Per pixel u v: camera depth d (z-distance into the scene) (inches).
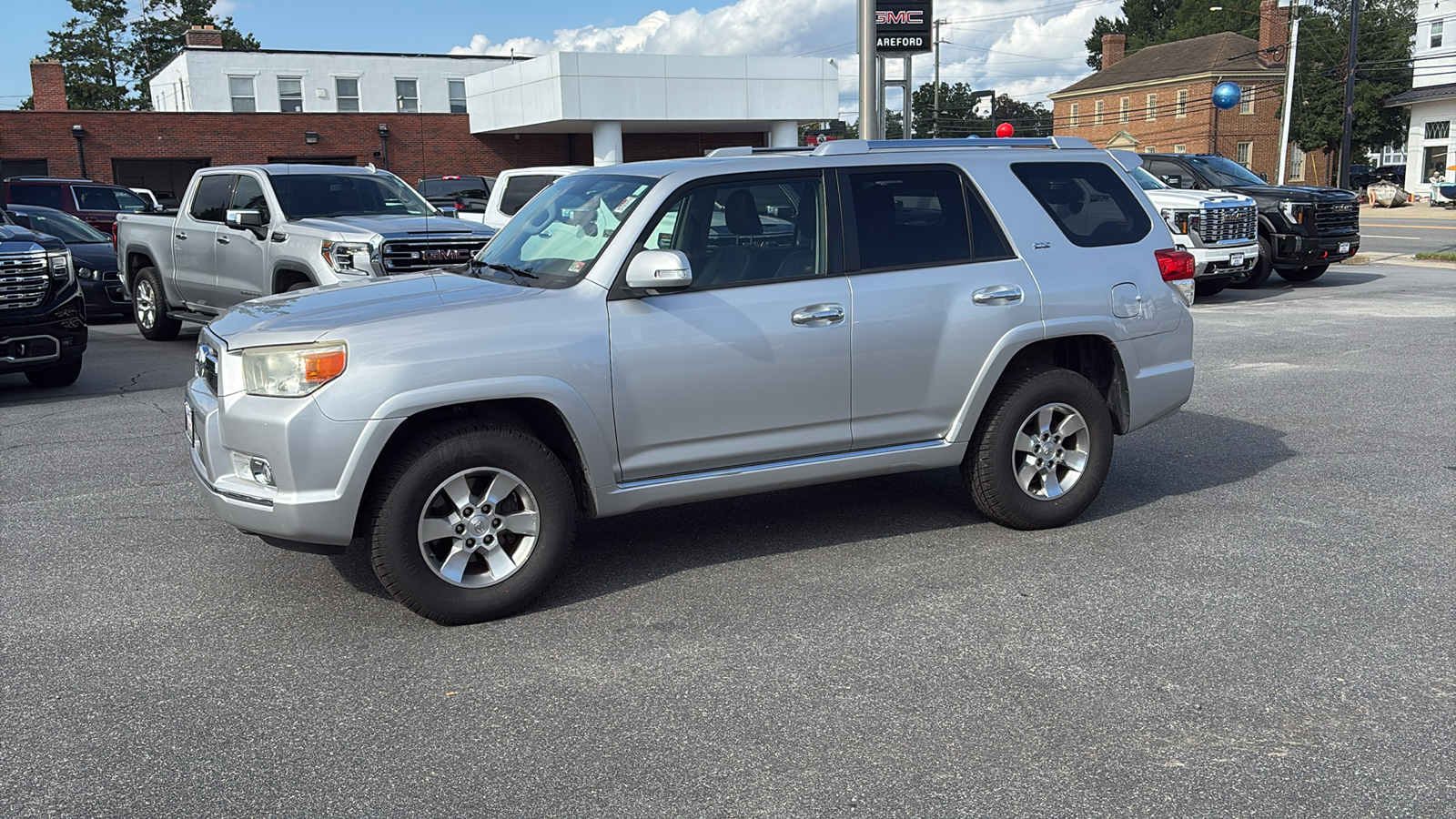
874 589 189.9
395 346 170.1
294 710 149.2
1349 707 144.7
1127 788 126.3
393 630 176.2
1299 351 434.6
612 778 130.3
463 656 165.8
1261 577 192.2
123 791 129.3
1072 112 3058.6
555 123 1346.0
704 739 139.2
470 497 176.2
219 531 228.2
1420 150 2223.2
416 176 1487.5
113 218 837.2
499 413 184.1
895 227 206.7
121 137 1331.2
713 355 188.9
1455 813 120.4
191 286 474.0
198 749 138.9
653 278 177.0
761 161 198.1
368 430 167.5
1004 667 158.1
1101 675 154.9
